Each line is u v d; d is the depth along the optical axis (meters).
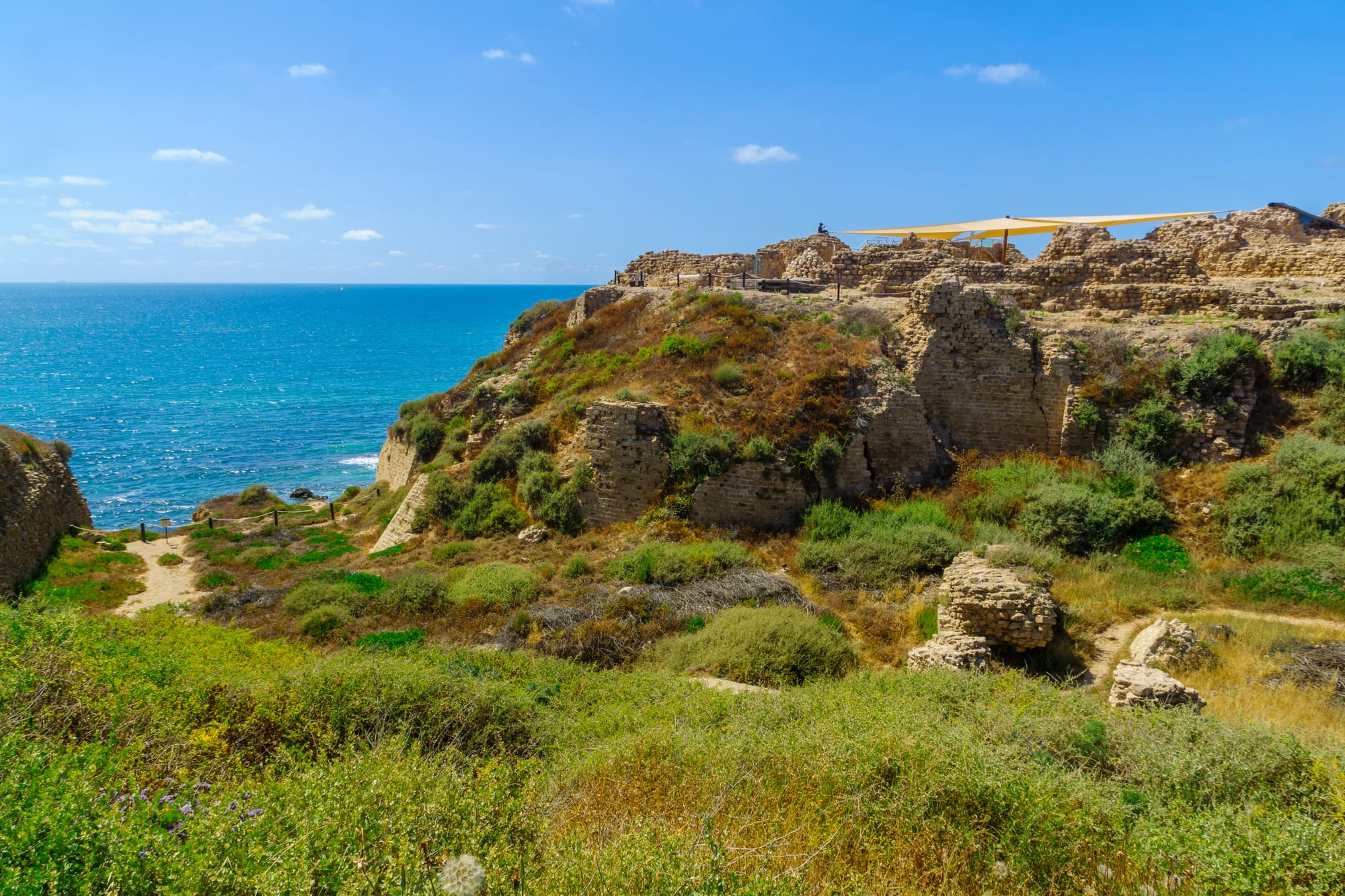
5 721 6.71
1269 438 20.78
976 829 6.56
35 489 26.98
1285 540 17.56
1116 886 5.94
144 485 59.06
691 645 15.30
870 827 6.66
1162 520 19.34
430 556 23.75
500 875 5.31
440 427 36.69
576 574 20.30
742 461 23.02
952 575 16.48
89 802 5.16
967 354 24.73
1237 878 5.71
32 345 188.75
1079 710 9.45
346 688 9.71
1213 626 14.73
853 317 27.89
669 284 38.56
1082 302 25.91
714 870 5.30
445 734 9.66
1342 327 21.89
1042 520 19.72
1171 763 7.70
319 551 29.20
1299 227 30.45
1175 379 22.00
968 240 36.12
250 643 14.98
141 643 11.64
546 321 42.03
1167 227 31.64
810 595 18.44
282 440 77.31
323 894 4.97
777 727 9.45
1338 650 13.10
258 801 6.15
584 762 8.44
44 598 14.23
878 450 23.69
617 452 24.02
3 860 4.55
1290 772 7.44
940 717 9.10
